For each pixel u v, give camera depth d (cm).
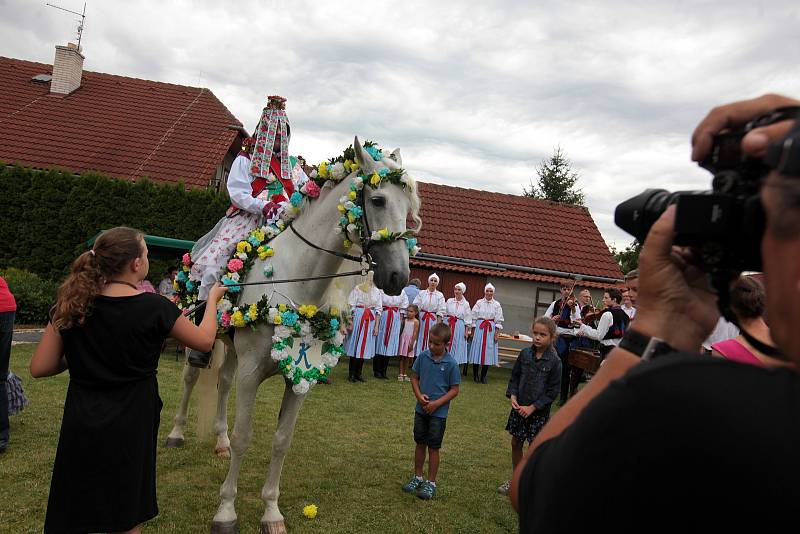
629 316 802
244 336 369
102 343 255
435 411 471
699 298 97
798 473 62
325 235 366
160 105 1908
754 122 81
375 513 428
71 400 256
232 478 371
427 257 1681
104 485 250
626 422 72
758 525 63
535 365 480
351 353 1020
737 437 65
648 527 69
